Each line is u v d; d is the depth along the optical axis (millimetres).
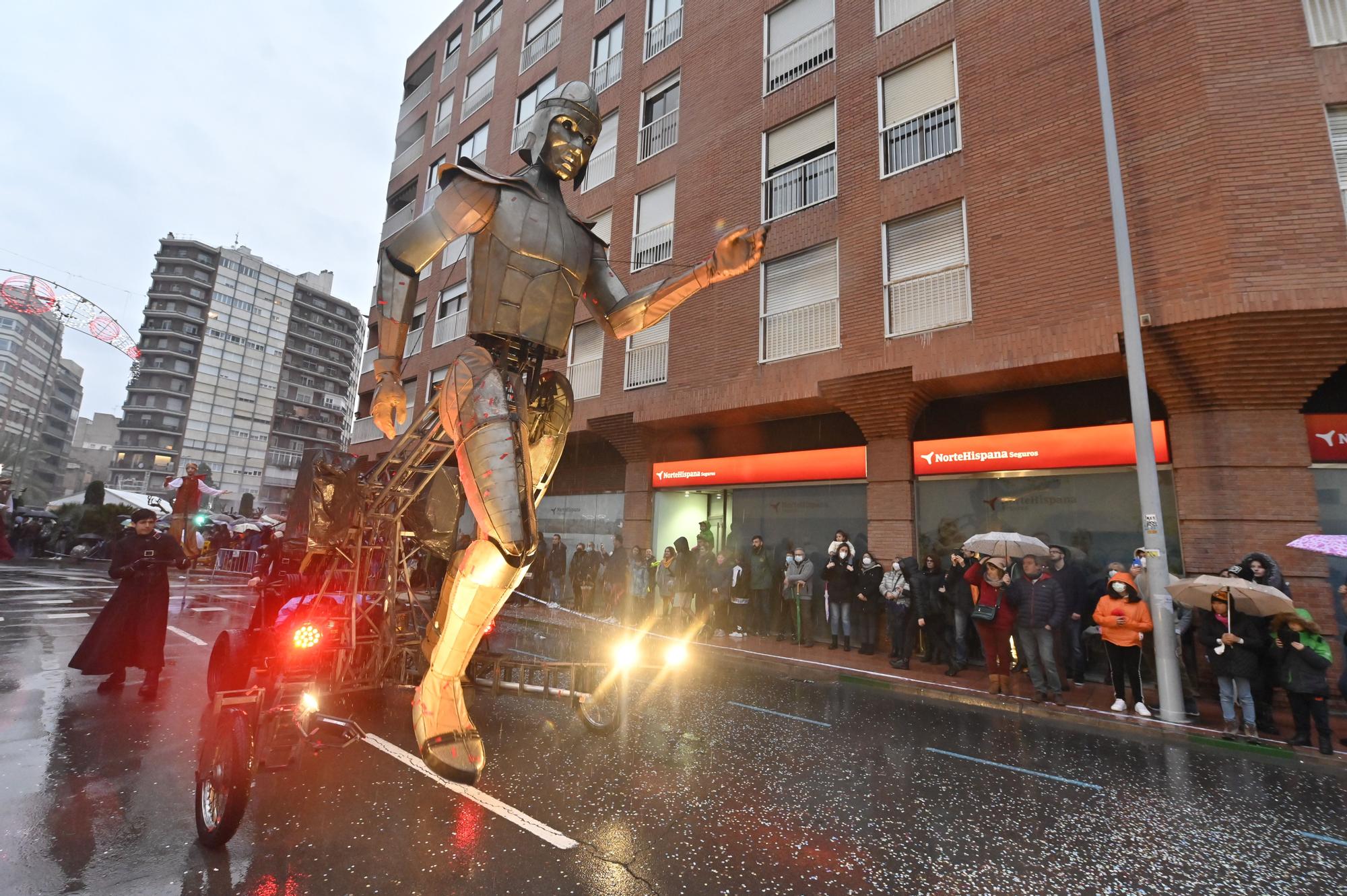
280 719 3236
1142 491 6637
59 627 8570
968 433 9828
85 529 23703
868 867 2998
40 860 2654
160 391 76125
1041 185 9133
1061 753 5141
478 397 2293
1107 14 8898
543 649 8977
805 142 12297
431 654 2660
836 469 11117
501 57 21094
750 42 13484
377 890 2551
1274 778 4688
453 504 5453
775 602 11523
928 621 9164
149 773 3705
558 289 2572
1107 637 6691
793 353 11594
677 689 7094
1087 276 8508
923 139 10703
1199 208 7750
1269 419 7492
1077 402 8961
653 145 15297
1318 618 7035
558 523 16234
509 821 3295
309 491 4766
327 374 90875
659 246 14484
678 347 13242
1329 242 7215
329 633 4672
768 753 4742
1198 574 7543
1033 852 3246
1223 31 7988
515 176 2695
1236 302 7164
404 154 26094
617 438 14258
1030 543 7402
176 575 18406
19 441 66750
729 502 12867
